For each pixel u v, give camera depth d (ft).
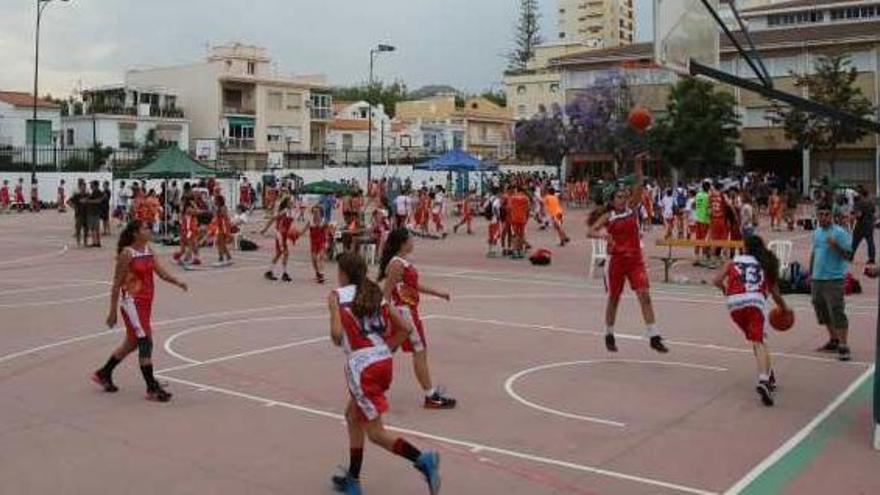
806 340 41.70
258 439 25.84
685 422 27.68
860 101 168.45
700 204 74.74
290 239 66.80
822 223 37.93
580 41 390.21
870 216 65.87
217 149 220.02
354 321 21.15
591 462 23.79
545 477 22.61
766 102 192.75
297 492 21.56
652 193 120.98
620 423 27.53
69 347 39.83
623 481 22.33
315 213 63.77
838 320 37.63
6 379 33.58
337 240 78.48
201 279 65.31
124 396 30.89
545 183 125.39
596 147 192.85
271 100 261.65
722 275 31.22
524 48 393.91
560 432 26.53
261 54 261.24
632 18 473.26
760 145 194.49
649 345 39.93
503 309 51.26
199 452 24.62
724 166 183.21
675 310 50.85
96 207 91.86
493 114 328.08
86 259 79.82
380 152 256.52
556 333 43.42
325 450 24.81
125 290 30.27
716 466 23.47
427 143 301.63
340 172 203.21
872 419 27.94
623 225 36.17
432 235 104.53
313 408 29.30
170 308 51.29
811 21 215.72
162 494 21.42
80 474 22.85
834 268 37.63
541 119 207.31
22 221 133.08
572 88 220.43
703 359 37.24
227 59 254.27
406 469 23.21
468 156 124.26
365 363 20.92
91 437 26.07
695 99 178.40
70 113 237.86
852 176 185.47
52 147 203.31
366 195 145.69
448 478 22.50
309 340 41.63
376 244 76.07
